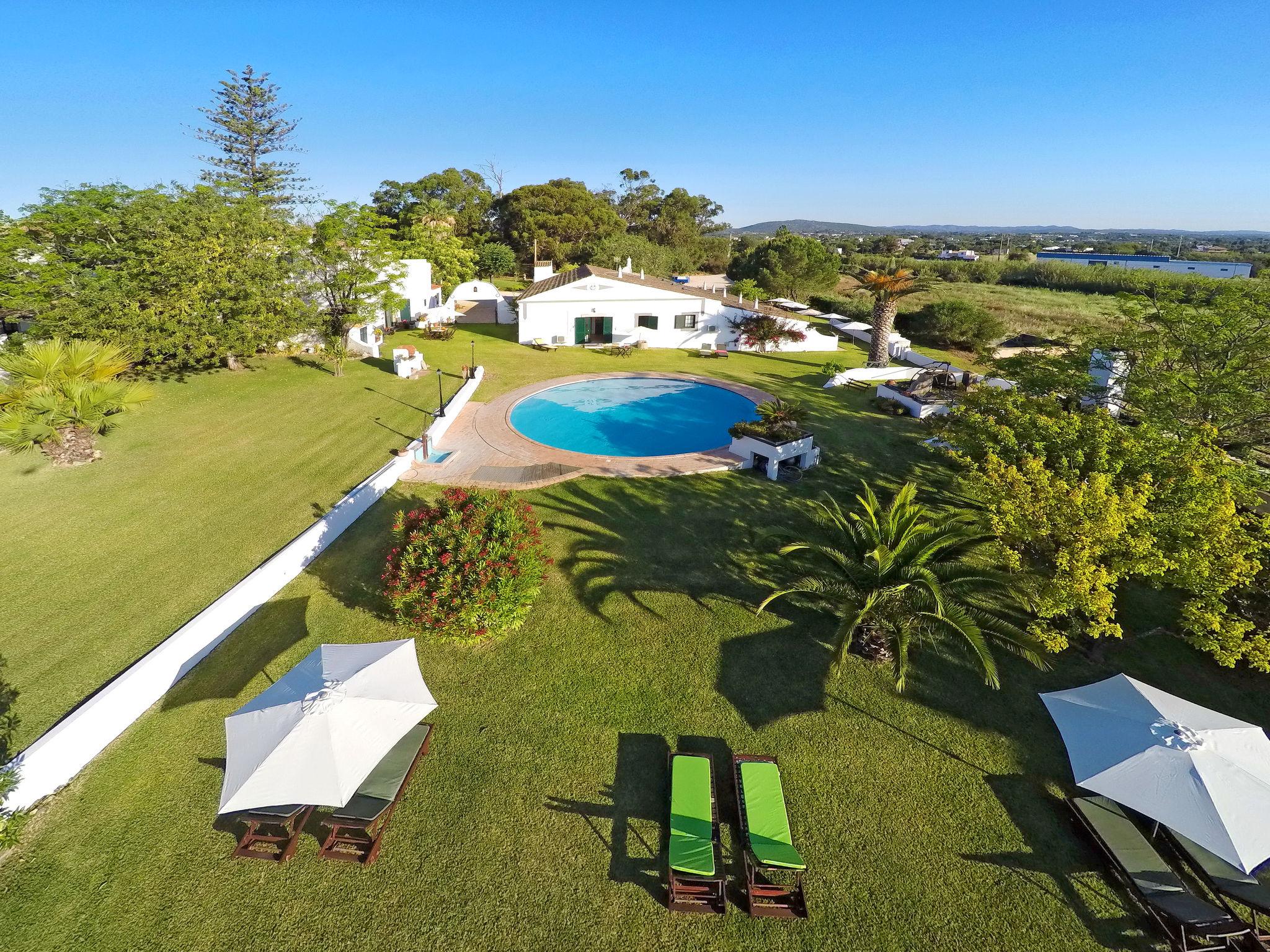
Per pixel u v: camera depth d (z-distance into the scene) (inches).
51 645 440.8
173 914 282.5
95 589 504.4
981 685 437.1
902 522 455.8
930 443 852.6
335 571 549.6
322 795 287.1
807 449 807.1
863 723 402.9
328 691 326.6
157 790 341.7
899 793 354.6
